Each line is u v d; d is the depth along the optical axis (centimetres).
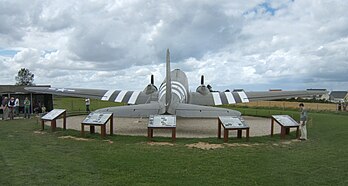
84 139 1232
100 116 1311
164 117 1251
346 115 2514
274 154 991
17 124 1742
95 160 873
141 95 2092
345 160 915
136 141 1194
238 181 710
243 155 968
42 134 1358
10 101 2064
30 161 846
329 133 1466
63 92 2112
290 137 1344
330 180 725
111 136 1307
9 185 650
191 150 1033
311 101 5372
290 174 769
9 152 959
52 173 736
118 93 2147
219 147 1098
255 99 2077
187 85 2223
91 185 659
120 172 760
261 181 713
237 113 1355
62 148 1038
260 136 1370
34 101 2514
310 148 1100
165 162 865
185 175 748
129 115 1369
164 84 1956
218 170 796
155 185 670
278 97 2081
